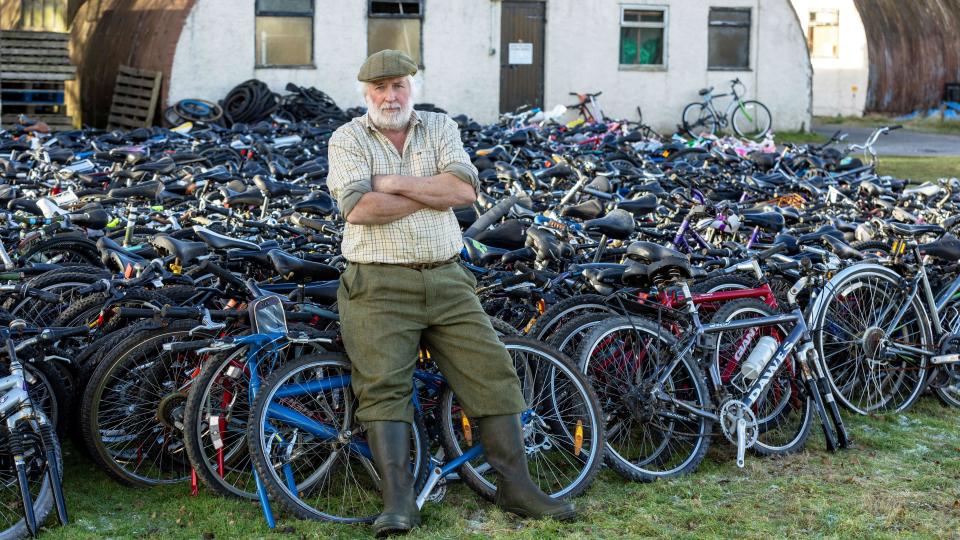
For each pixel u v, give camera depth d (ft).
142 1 59.41
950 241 17.81
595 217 18.83
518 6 60.64
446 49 59.26
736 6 64.44
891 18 87.40
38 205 18.97
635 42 63.10
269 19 56.13
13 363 12.26
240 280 13.74
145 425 13.46
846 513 13.08
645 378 14.25
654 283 14.79
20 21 63.00
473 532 12.30
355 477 13.51
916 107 86.74
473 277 12.94
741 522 12.82
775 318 15.14
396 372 12.28
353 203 12.10
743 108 64.64
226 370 12.61
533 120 47.98
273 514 12.59
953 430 16.51
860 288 17.01
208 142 34.14
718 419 14.30
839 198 26.37
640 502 13.32
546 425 13.55
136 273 14.99
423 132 12.64
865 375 17.15
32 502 12.09
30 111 59.57
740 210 22.39
